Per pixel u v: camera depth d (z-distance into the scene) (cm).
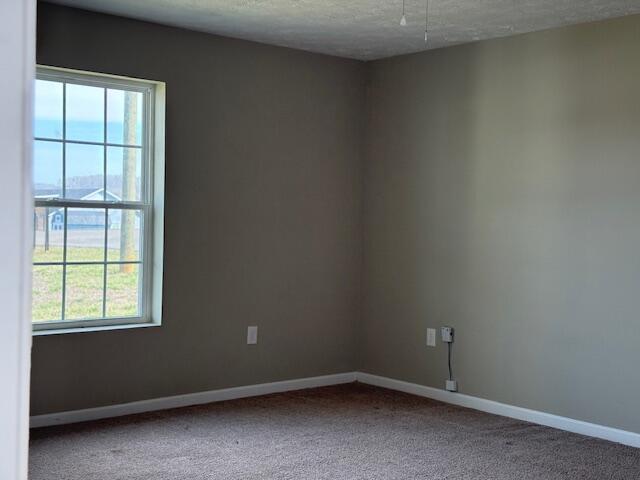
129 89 486
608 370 451
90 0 430
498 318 509
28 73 36
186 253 503
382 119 584
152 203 497
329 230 580
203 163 509
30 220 36
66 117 460
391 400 541
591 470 391
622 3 415
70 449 407
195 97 503
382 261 585
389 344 580
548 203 480
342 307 591
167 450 410
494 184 511
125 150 486
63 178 459
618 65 447
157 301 495
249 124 532
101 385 469
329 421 479
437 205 546
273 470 379
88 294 473
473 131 523
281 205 551
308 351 572
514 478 376
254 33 507
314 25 482
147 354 488
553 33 479
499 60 508
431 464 395
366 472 380
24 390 36
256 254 539
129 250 490
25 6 35
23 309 36
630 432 441
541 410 485
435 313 548
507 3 419
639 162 437
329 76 576
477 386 521
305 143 563
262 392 547
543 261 483
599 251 455
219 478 366
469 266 526
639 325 437
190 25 486
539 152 485
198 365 512
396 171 574
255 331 541
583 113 463
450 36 505
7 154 35
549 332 480
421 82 557
